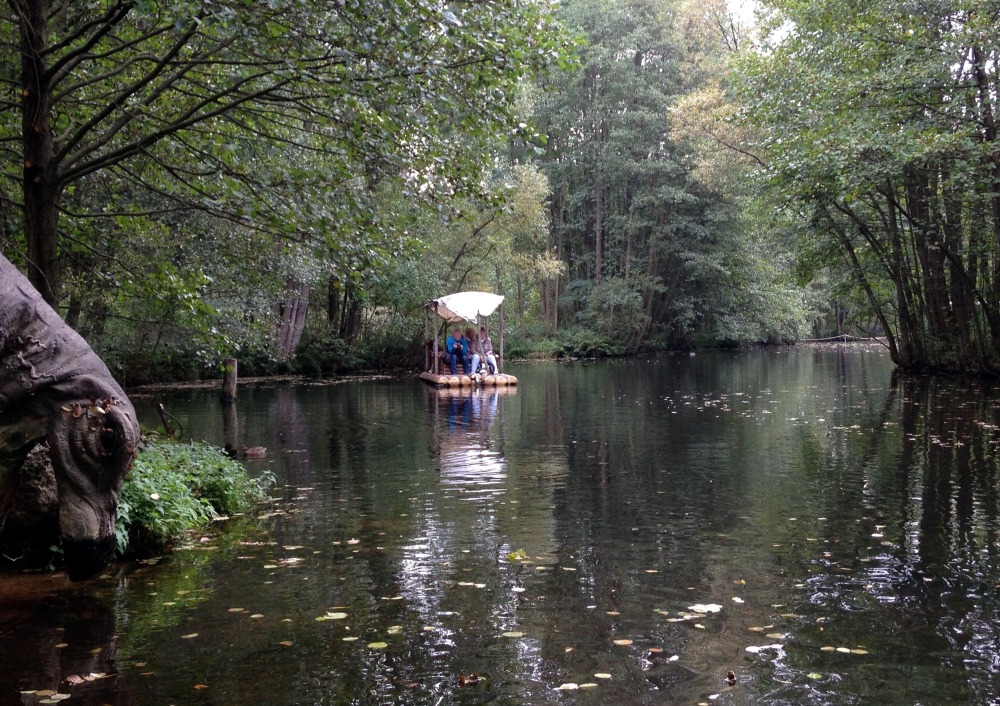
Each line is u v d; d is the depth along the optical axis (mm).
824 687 4016
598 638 4680
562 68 9031
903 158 16812
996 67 17859
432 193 9141
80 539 5004
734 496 8594
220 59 8867
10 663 4398
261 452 11969
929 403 17375
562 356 42188
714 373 29312
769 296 47000
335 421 16172
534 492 8945
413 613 5133
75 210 10258
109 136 8578
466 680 4117
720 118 21750
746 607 5184
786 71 20953
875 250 25766
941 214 21750
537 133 8742
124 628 4918
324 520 7777
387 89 8070
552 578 5840
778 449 11742
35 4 8133
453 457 11516
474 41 7824
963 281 23516
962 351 23781
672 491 8906
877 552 6406
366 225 9320
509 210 9359
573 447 12305
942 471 9688
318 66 8055
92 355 5219
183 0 7086
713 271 43781
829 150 17891
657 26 41188
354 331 34000
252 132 9445
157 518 6730
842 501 8234
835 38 19484
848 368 30531
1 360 4977
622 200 45531
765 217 27875
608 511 7977
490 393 22750
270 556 6535
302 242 9211
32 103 8188
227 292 17703
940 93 18312
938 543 6629
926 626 4820
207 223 14844
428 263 31875
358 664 4340
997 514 7551
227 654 4496
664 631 4781
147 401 20547
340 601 5383
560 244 46594
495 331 41250
